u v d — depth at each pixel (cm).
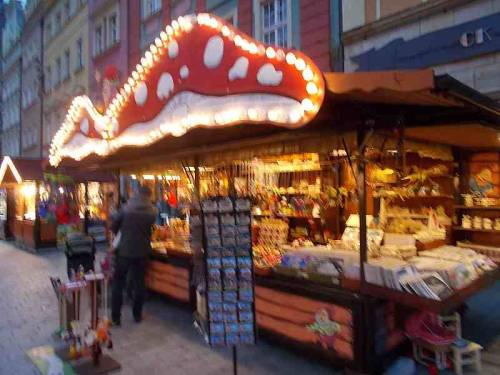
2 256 1097
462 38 654
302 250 426
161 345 425
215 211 313
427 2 696
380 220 526
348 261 372
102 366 368
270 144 414
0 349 426
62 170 746
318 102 255
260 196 665
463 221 659
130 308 551
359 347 331
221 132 411
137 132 428
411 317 372
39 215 1177
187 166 551
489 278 396
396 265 334
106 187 1407
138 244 489
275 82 279
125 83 449
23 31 2808
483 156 650
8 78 3288
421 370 354
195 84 339
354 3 815
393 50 745
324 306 354
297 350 384
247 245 317
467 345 353
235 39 311
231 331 309
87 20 1845
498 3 624
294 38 938
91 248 640
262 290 410
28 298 632
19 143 2906
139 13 1466
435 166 623
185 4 1246
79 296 444
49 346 429
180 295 534
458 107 344
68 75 2048
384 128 359
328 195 600
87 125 539
